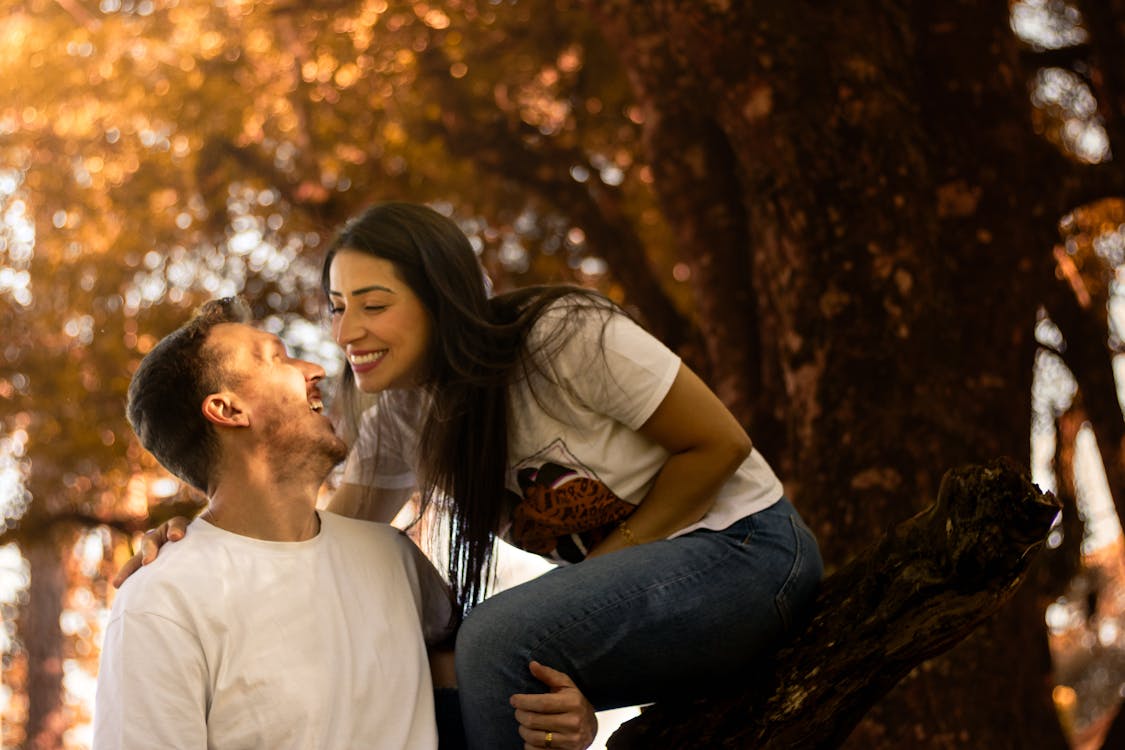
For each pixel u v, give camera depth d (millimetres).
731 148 7582
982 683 6160
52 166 10516
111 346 10117
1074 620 12773
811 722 2668
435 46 9703
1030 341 6918
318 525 2775
